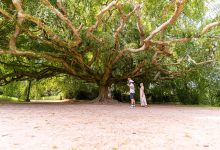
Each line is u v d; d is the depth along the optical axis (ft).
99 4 66.69
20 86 114.93
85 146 24.14
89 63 81.35
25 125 34.58
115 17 72.49
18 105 70.44
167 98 108.17
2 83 96.73
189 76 96.27
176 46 75.82
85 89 118.21
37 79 95.50
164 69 92.32
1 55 89.30
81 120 40.22
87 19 67.51
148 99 108.37
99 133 30.09
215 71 96.99
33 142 25.29
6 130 30.91
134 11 62.28
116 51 74.38
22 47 79.77
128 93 111.96
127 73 88.48
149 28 71.15
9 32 70.33
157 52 71.20
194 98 102.83
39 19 54.24
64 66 86.48
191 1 71.10
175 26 73.77
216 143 26.20
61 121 38.78
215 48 82.94
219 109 70.13
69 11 63.46
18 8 50.70
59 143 25.07
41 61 92.07
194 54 82.84
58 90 130.62
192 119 44.11
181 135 29.76
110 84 92.02
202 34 62.95
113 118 43.45
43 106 67.97
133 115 48.70
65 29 63.31
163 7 66.18
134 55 77.10
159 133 30.78
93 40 67.21
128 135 29.32
